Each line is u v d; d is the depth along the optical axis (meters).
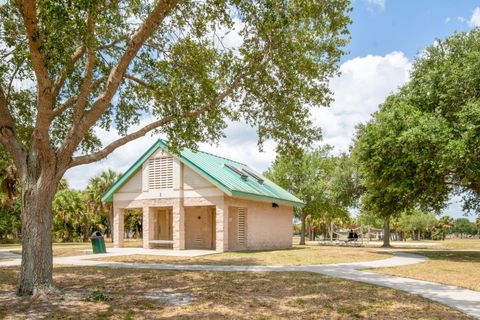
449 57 20.75
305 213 40.91
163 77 13.36
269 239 28.34
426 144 18.03
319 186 39.28
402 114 19.81
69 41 9.40
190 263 16.77
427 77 19.81
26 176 9.82
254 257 19.34
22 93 12.86
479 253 24.14
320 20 10.66
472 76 18.03
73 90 13.12
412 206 24.56
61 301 8.97
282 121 12.95
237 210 25.59
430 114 18.98
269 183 31.81
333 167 39.91
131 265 15.96
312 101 12.78
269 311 8.03
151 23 9.39
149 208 25.58
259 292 10.04
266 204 28.28
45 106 9.09
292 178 40.41
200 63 12.72
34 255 9.61
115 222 27.16
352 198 37.41
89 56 9.59
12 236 53.25
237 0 9.93
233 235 25.28
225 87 13.21
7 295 9.64
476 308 8.28
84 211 52.19
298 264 16.36
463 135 16.58
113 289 10.52
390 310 8.12
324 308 8.29
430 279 12.30
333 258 18.95
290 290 10.30
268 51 11.64
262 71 12.04
